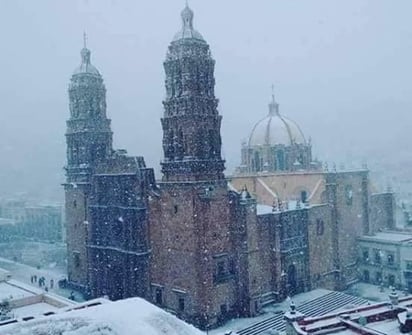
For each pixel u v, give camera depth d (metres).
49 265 111.38
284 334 55.16
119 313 28.61
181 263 64.75
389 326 35.84
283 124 95.44
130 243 69.56
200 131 64.88
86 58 83.50
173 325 28.44
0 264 113.81
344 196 84.81
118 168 72.31
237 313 66.25
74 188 82.81
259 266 68.38
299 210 75.44
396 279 81.31
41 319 28.31
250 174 90.19
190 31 65.81
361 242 86.44
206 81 66.38
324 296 73.06
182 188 64.19
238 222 66.50
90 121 81.50
